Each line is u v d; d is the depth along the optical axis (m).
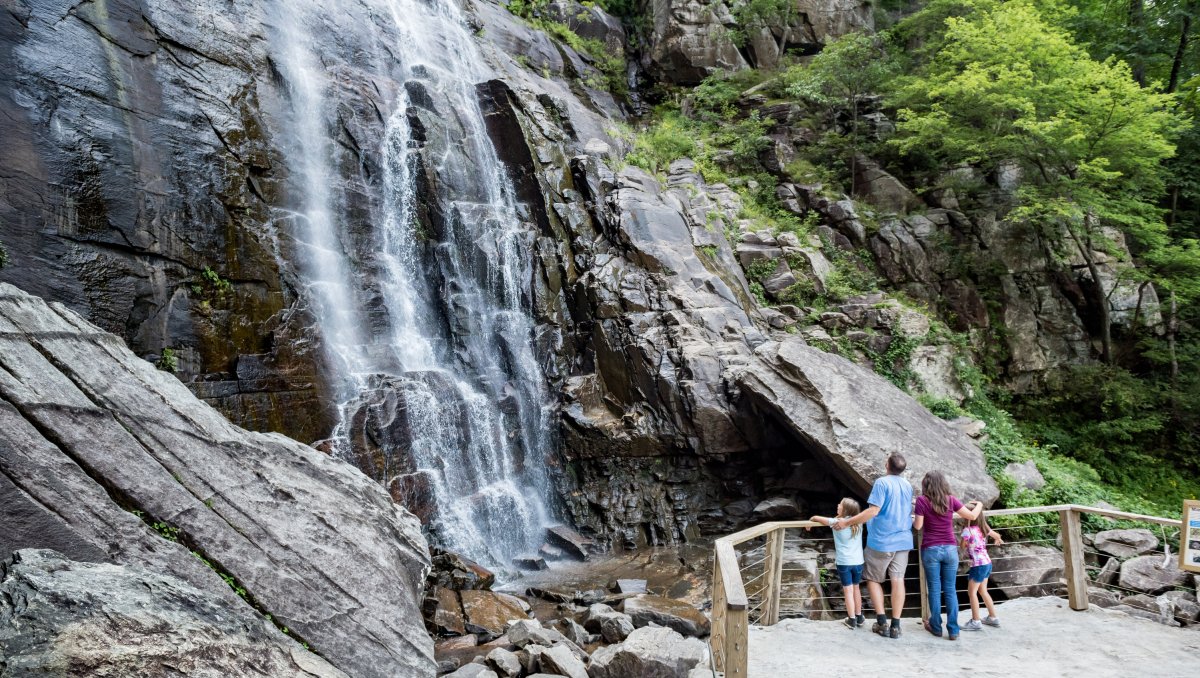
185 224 12.19
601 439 16.17
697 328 17.20
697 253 19.67
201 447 6.25
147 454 5.78
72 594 4.05
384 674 5.81
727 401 15.95
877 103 26.83
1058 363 22.97
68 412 5.48
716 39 29.34
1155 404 22.14
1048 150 20.92
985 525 8.12
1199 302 23.92
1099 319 23.34
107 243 10.95
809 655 7.06
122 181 11.35
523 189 19.56
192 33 13.60
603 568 13.98
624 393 16.81
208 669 4.34
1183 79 26.41
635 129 27.16
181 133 12.61
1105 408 22.03
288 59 15.94
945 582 7.54
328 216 15.30
